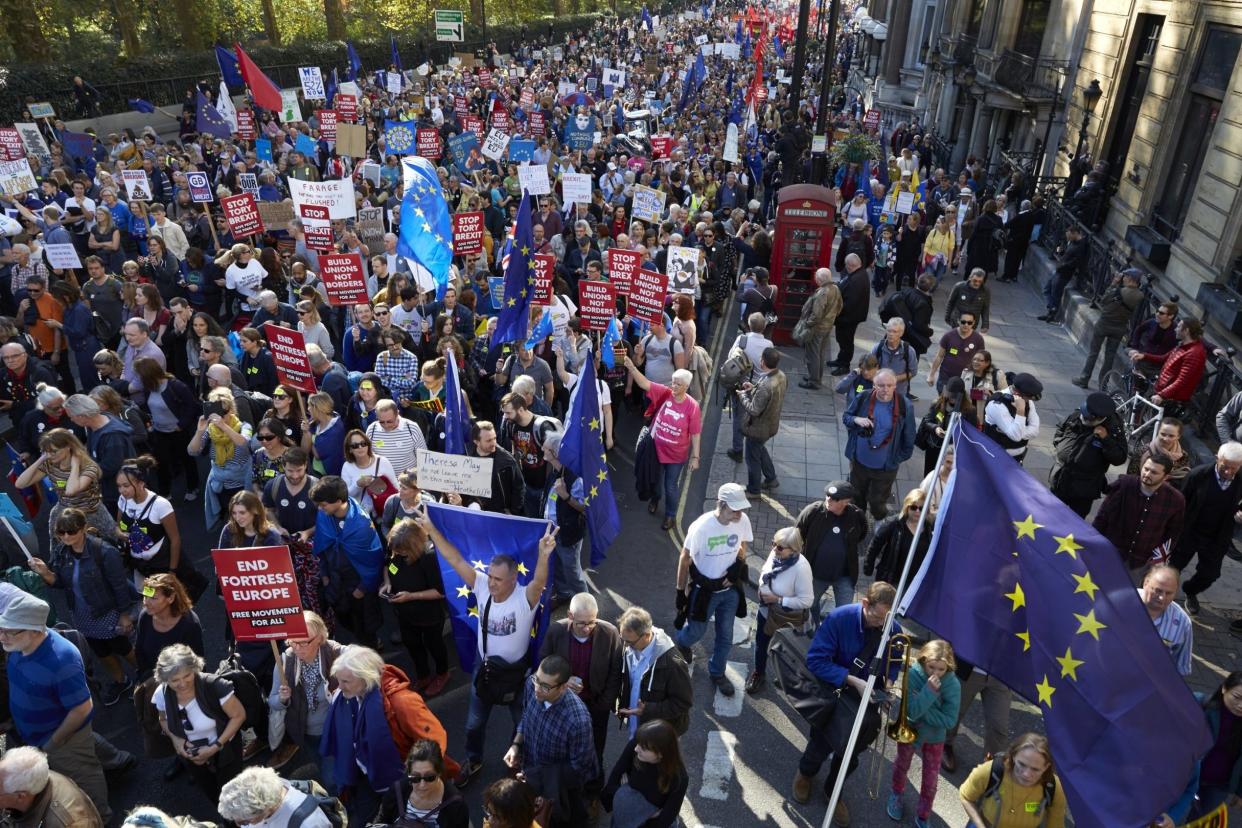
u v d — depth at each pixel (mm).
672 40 64188
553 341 10836
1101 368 13844
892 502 10375
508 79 40125
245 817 4398
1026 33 26328
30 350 10328
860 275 13711
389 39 50500
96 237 14633
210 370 8773
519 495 8062
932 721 5719
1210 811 5355
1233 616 8555
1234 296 12797
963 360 10273
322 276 10961
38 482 8867
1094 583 4395
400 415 9102
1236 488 7914
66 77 30781
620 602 8680
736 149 20672
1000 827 4859
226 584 5594
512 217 19297
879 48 52938
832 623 5902
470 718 6301
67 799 4797
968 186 22031
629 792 5051
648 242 14789
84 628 6891
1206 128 15203
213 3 39406
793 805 6383
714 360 14867
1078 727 4312
